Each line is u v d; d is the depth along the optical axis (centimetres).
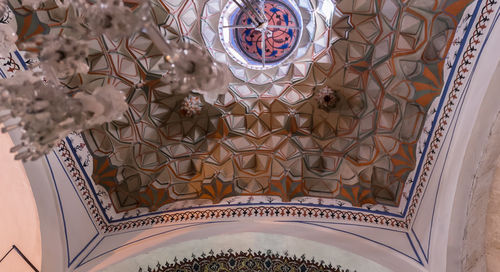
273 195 510
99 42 438
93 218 466
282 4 486
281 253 448
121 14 204
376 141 478
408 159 449
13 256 411
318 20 473
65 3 365
